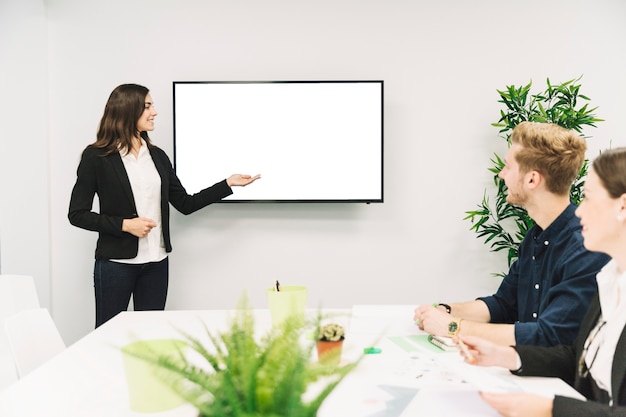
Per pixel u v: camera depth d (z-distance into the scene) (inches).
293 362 23.8
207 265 123.6
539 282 58.9
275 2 121.7
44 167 120.9
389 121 122.8
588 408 32.3
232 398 23.1
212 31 121.9
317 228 123.7
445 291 124.3
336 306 124.0
